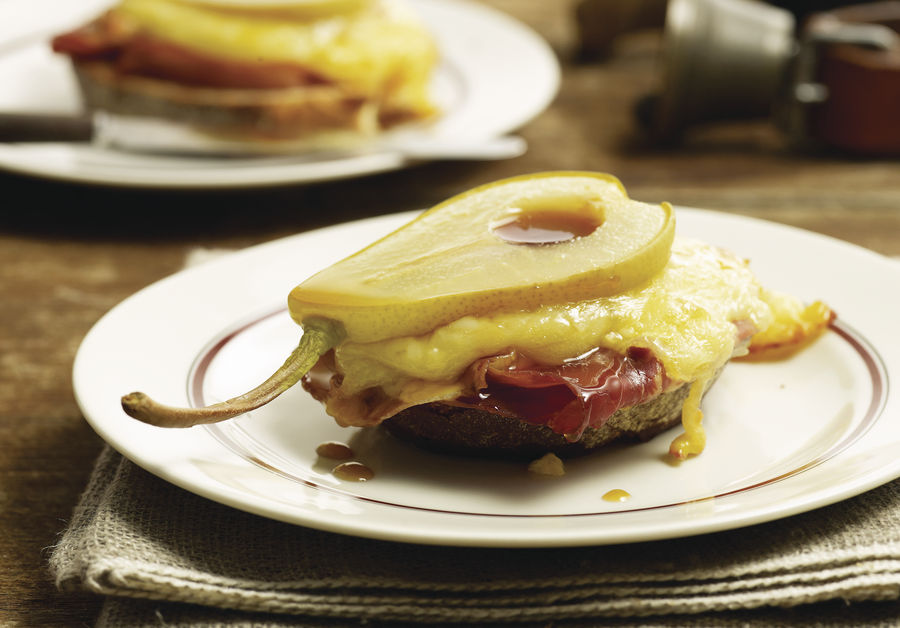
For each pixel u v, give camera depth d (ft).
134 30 2.48
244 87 2.44
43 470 1.87
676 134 2.65
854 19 2.71
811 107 2.64
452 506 1.73
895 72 2.56
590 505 1.73
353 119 2.46
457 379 1.75
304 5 2.46
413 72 2.54
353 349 1.76
